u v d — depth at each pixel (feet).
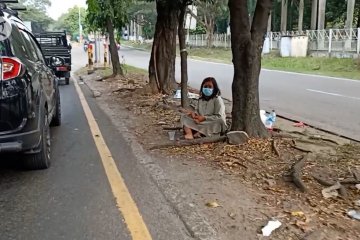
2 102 15.40
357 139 24.81
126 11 63.82
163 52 41.98
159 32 41.83
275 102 40.91
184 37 31.42
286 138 23.11
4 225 13.14
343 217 13.41
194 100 34.50
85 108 35.78
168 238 12.30
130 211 14.11
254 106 22.27
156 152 21.02
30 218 13.62
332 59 92.17
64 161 19.85
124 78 60.23
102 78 61.05
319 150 21.25
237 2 21.50
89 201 14.99
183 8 31.91
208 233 12.42
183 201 14.78
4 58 15.61
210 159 19.58
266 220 13.21
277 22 172.76
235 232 12.48
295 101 41.45
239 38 21.80
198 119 22.67
